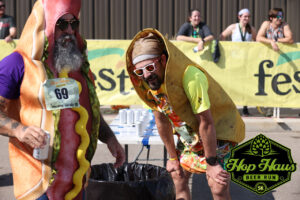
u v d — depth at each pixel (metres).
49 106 2.42
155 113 3.31
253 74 7.68
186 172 3.53
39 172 2.49
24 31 2.49
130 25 10.52
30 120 2.44
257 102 7.75
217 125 3.15
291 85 7.70
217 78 7.68
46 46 2.39
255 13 10.42
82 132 2.56
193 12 7.63
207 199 4.54
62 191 2.55
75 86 2.49
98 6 10.47
